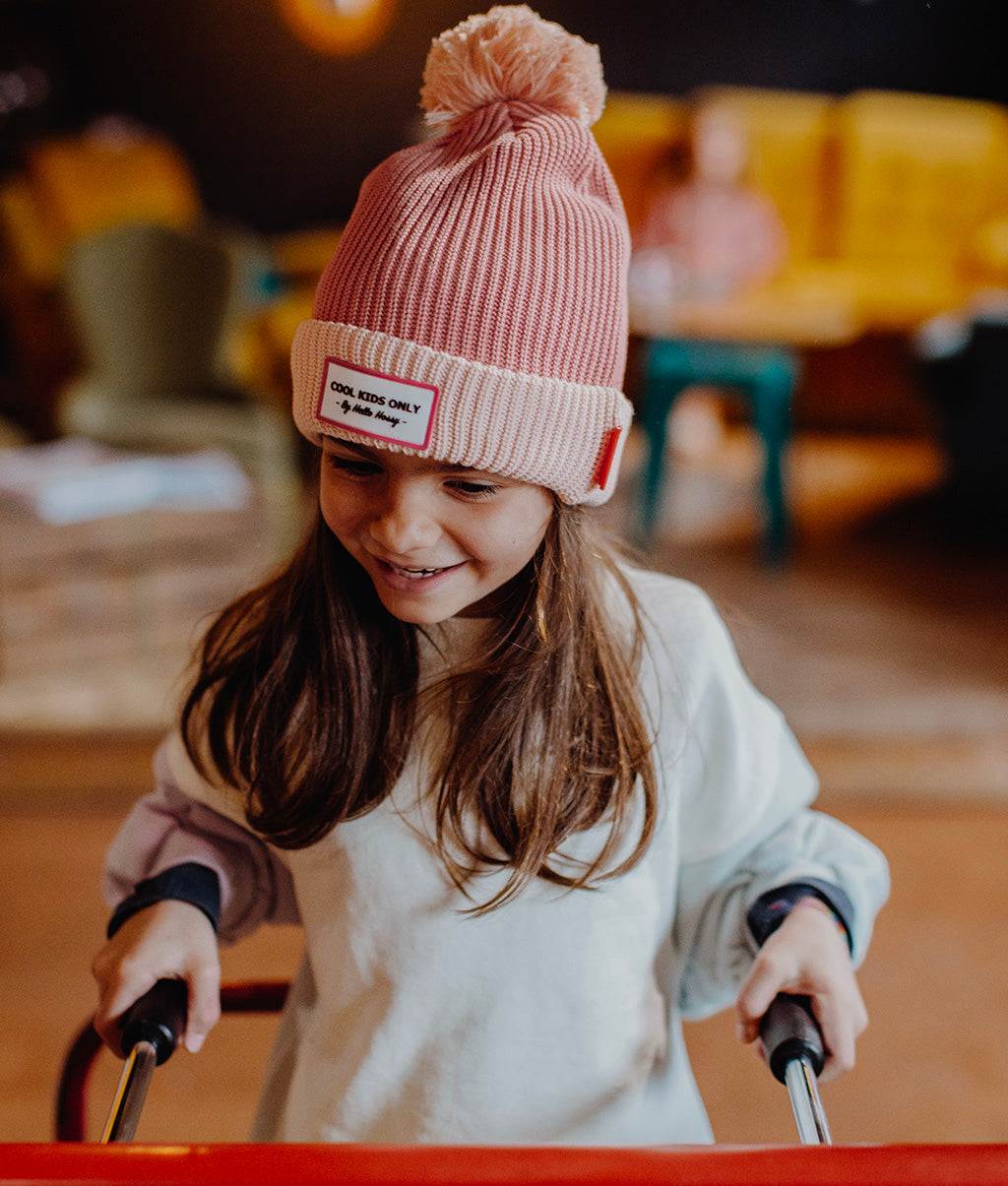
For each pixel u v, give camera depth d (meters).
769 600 3.57
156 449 3.51
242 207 6.32
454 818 0.70
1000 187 5.93
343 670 0.71
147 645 3.12
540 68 0.64
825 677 3.01
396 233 0.60
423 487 0.61
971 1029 1.86
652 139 5.67
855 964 0.75
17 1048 1.77
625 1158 0.44
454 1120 0.74
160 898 0.74
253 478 3.57
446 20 6.08
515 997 0.73
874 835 2.37
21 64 5.96
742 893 0.77
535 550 0.67
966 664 3.13
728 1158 0.44
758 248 4.96
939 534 4.36
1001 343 4.00
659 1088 0.77
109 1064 1.76
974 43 6.09
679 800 0.76
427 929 0.72
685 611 0.77
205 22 6.04
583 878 0.71
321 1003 0.76
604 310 0.63
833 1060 0.68
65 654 3.05
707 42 6.09
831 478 5.11
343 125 6.21
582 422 0.62
